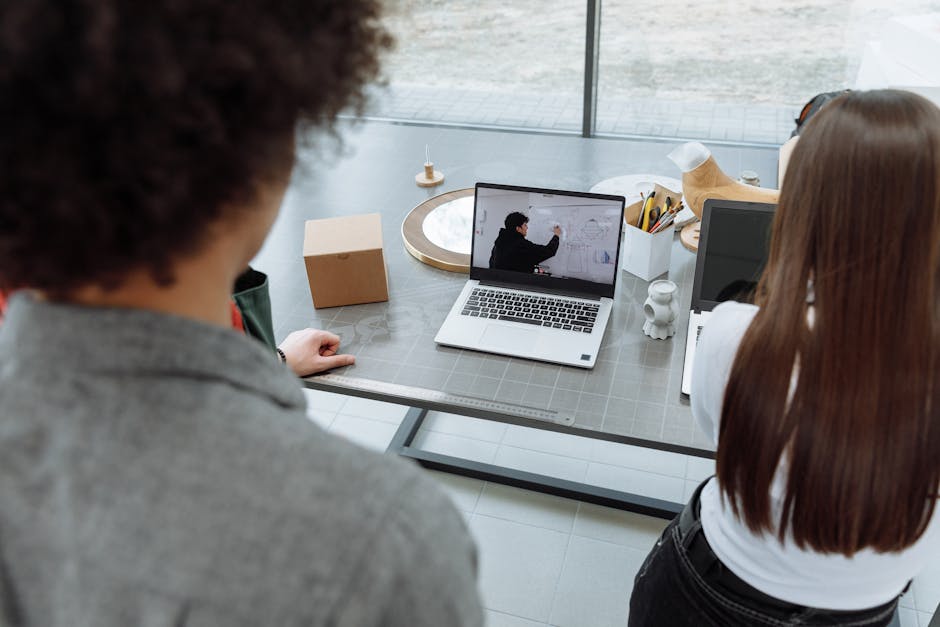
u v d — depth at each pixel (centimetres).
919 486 69
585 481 217
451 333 154
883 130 62
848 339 66
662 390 138
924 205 62
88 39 27
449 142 249
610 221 155
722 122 286
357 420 241
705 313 150
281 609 33
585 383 141
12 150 29
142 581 33
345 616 33
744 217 145
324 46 35
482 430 236
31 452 34
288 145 36
